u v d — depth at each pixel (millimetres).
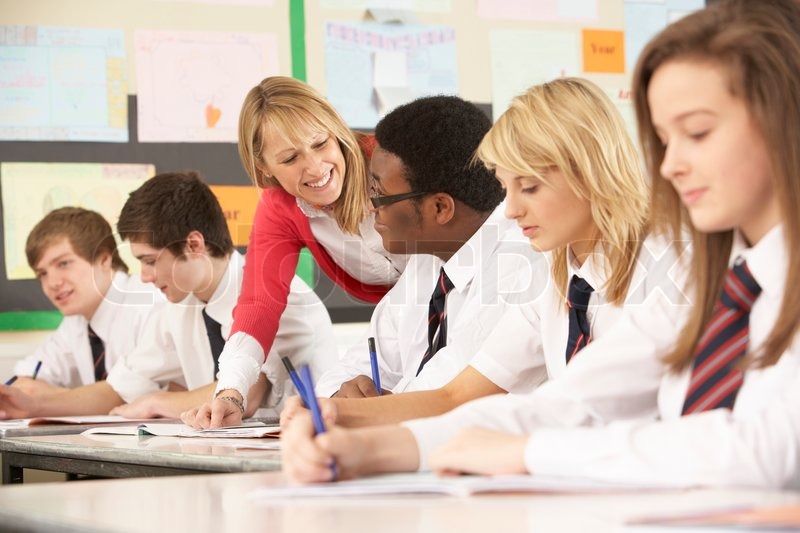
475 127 2010
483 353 1562
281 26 3338
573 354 1463
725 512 699
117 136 3197
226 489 1021
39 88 3137
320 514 830
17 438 1871
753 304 1021
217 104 3283
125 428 1971
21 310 3086
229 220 3277
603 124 1467
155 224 2543
